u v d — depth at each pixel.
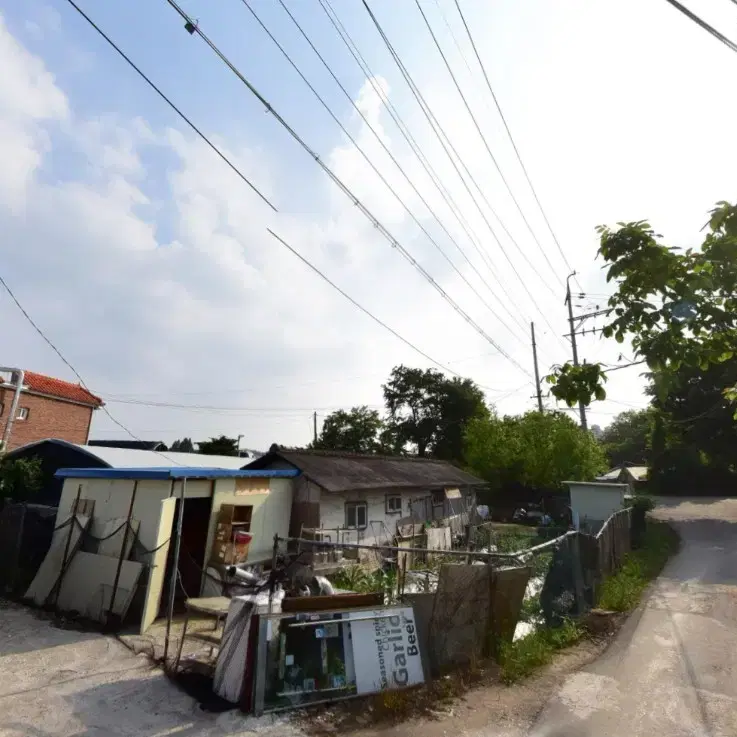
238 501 11.23
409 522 17.34
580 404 4.63
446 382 44.72
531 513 28.05
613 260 4.41
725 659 6.95
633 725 5.10
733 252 4.00
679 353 4.07
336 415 45.53
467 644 6.66
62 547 9.77
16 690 5.76
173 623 8.52
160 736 4.88
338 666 5.78
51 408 23.16
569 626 7.98
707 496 40.47
